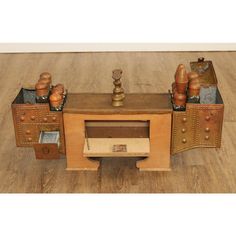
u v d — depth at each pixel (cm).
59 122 165
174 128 164
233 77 250
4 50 288
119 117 161
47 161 177
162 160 170
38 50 289
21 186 164
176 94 161
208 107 161
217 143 167
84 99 168
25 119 165
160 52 288
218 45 289
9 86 242
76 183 165
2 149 186
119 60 276
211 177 168
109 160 177
